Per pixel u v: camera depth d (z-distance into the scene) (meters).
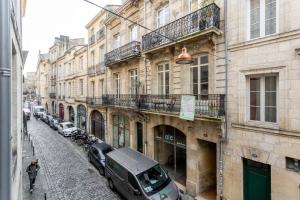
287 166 6.96
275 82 7.43
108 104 17.48
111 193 10.72
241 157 8.28
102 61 20.55
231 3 8.44
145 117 13.79
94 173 13.28
